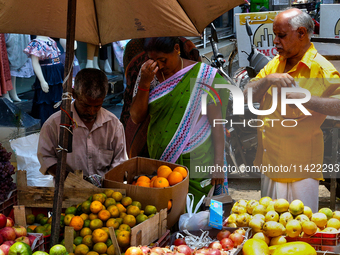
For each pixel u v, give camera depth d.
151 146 3.01
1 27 2.59
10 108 3.88
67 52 1.92
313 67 2.56
